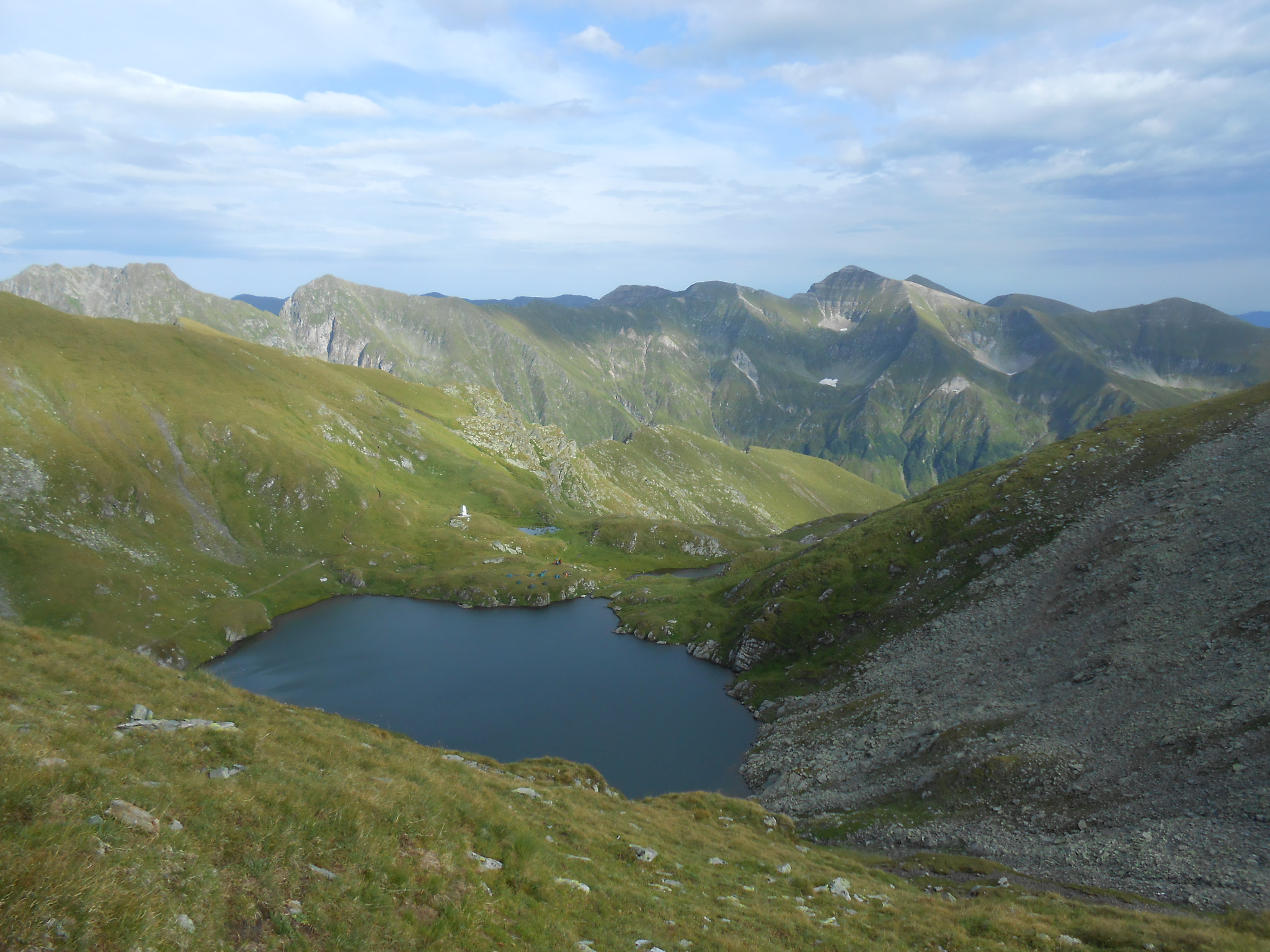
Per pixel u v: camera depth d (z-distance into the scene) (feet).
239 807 52.06
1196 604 240.53
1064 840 165.89
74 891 34.47
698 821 160.25
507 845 72.33
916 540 449.89
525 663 479.00
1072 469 429.38
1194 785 163.73
